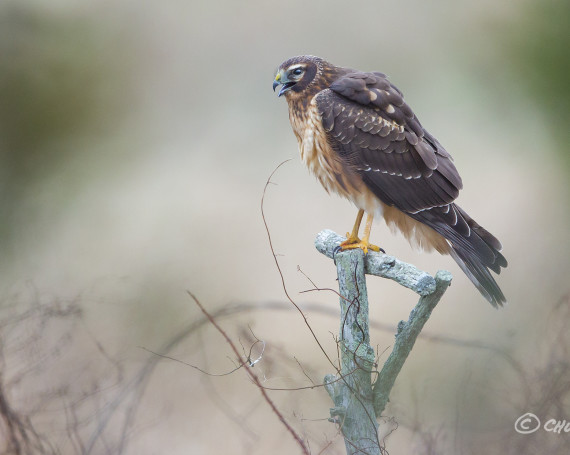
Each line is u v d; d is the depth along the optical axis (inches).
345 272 239.6
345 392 232.7
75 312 282.0
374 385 237.6
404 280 233.3
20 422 224.8
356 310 236.8
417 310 232.5
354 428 231.6
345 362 234.5
